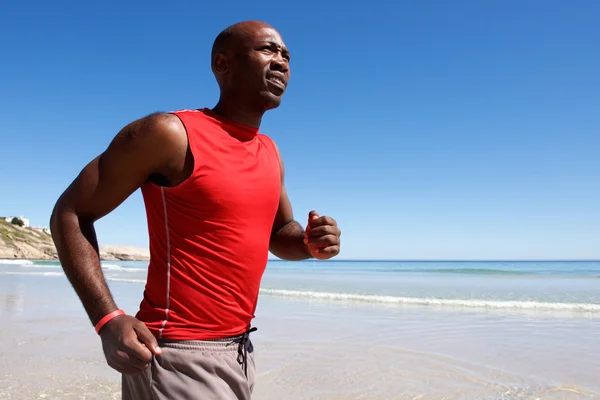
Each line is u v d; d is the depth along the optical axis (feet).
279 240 7.47
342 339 23.53
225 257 5.38
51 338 22.97
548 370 17.69
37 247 301.84
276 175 6.22
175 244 5.36
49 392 14.84
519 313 33.68
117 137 5.34
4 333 24.31
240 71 5.90
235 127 5.78
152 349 4.57
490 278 91.91
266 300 42.47
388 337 24.09
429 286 66.74
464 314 32.73
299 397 14.79
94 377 16.42
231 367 5.45
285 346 21.94
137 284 62.39
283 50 6.21
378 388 15.62
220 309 5.38
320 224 6.44
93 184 5.19
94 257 5.03
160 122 5.21
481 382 16.21
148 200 5.58
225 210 5.37
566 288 62.39
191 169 5.32
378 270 155.53
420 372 17.47
